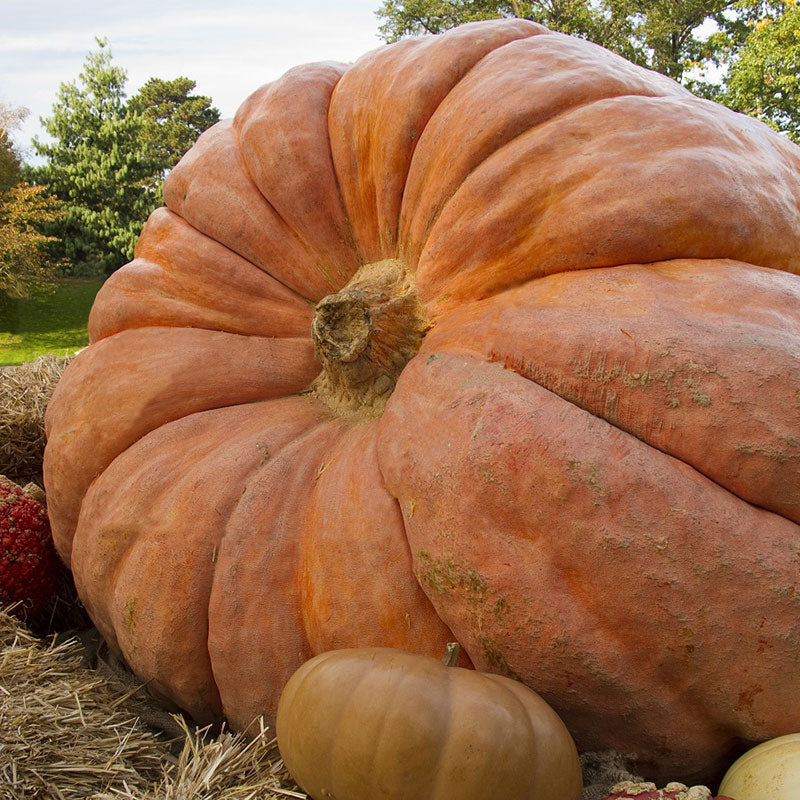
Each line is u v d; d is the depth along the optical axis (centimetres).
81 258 2262
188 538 223
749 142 217
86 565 250
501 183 210
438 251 222
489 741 156
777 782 162
